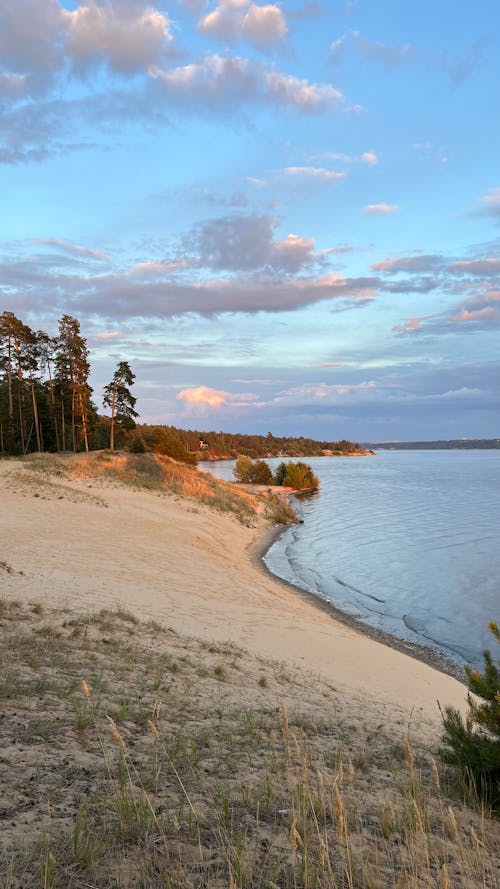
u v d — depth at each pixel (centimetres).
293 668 1123
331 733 706
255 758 533
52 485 3603
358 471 14062
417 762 632
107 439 9038
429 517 5053
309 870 310
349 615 2047
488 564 3006
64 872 288
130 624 1144
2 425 6456
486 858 379
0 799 365
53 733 505
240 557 2986
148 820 349
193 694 761
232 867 307
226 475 11175
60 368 6488
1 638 834
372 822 413
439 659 1595
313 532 4219
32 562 1720
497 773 545
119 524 2931
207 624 1380
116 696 666
